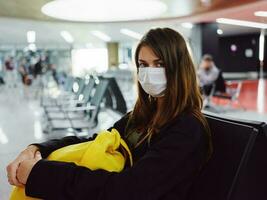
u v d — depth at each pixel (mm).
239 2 6426
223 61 19328
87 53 19344
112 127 1237
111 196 850
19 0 5938
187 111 945
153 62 977
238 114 6988
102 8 7555
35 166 933
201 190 959
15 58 17656
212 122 1033
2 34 12758
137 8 7578
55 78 11914
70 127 4219
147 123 1085
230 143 958
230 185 917
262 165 986
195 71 991
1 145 4551
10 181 972
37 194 910
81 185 868
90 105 4859
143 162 872
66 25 10023
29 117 6977
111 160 957
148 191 856
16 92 13500
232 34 17938
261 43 19250
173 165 866
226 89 7980
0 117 7020
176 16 8445
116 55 18875
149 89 996
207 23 10531
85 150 982
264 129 955
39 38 14938
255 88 12594
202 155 940
